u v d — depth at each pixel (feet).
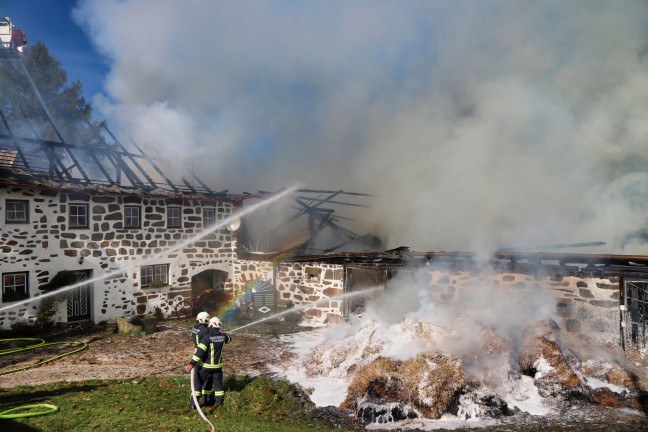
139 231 54.44
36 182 46.57
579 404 25.50
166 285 56.39
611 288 35.73
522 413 24.38
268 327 48.91
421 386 24.63
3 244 44.75
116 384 28.89
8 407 24.04
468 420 23.49
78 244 49.85
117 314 52.42
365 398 24.32
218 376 25.13
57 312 48.34
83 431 20.01
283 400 25.89
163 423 21.31
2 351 38.47
